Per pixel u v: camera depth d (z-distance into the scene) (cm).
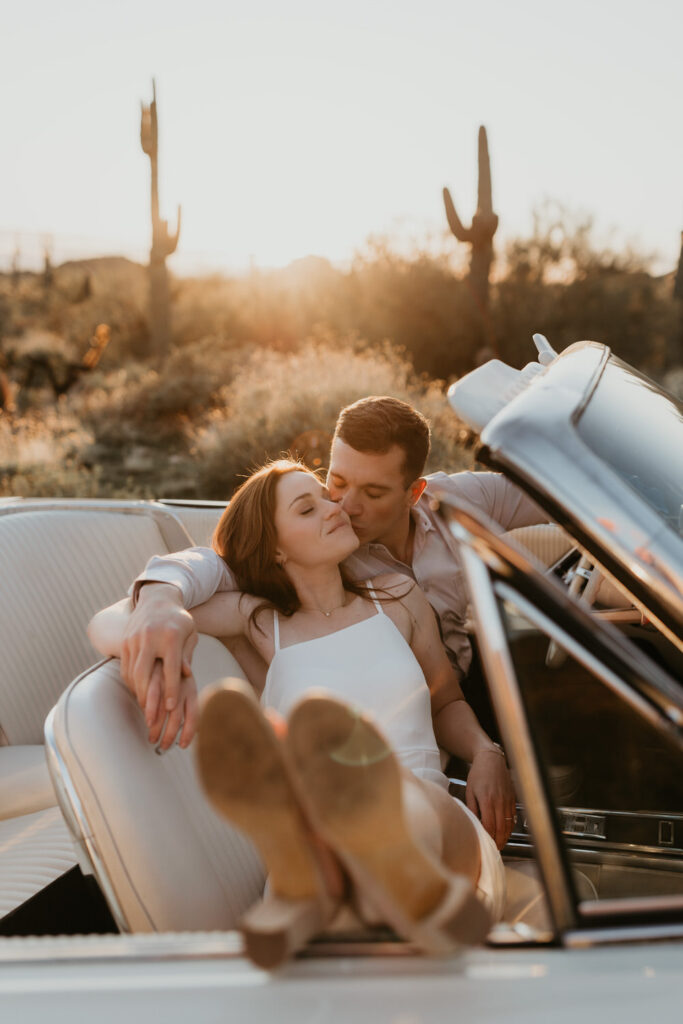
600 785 205
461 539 127
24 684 288
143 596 203
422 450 261
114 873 162
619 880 206
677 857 204
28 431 1366
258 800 115
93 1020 112
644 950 114
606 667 124
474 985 111
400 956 114
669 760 205
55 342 2173
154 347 1912
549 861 117
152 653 183
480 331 1677
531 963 113
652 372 1681
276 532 229
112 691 181
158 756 182
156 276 1891
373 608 240
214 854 184
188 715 182
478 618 124
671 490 169
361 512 259
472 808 224
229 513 239
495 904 188
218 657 224
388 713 219
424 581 279
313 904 116
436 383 1409
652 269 1812
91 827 163
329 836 112
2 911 204
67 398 1783
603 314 1719
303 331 1980
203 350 1936
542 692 190
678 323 1727
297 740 113
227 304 2270
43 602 302
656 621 146
